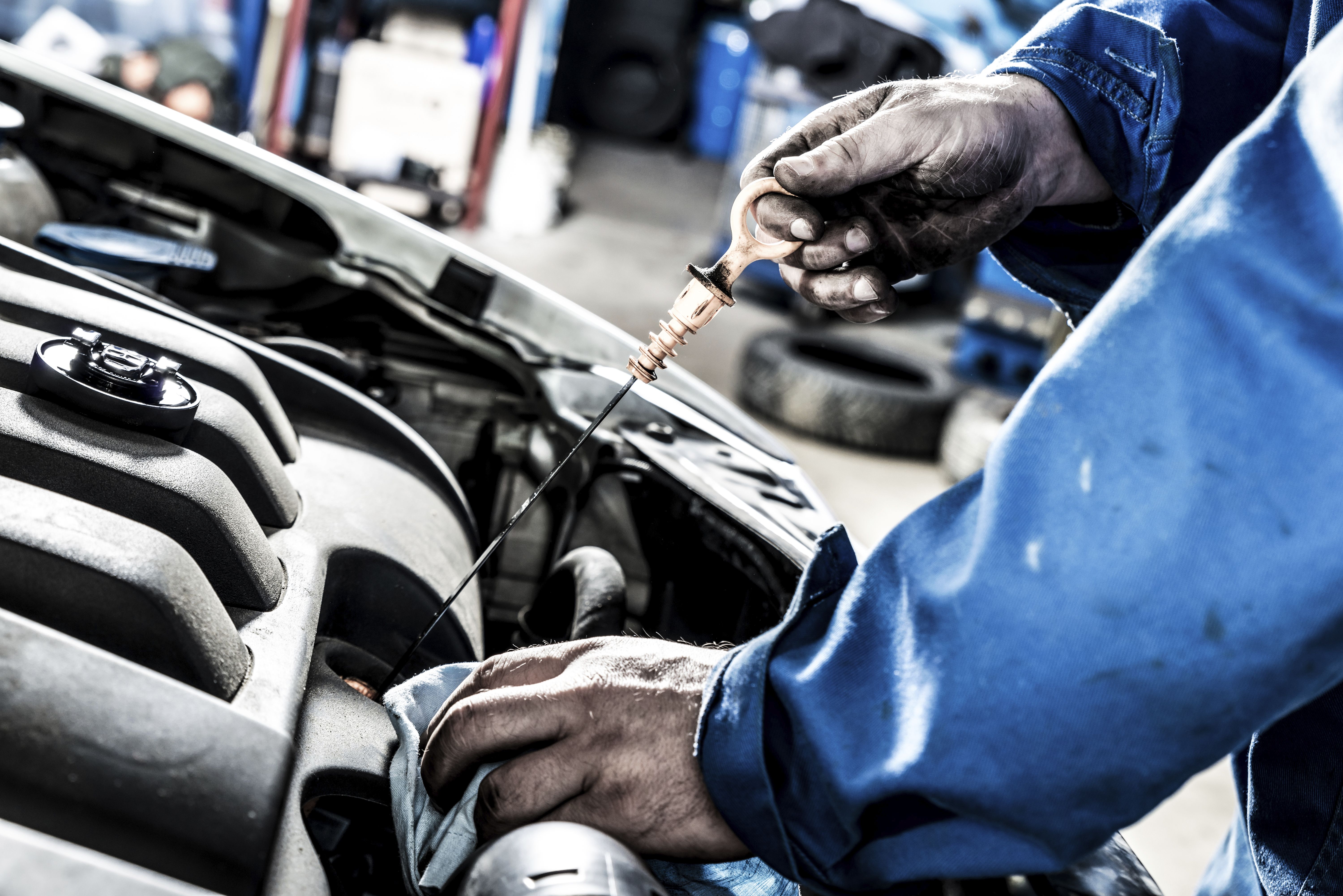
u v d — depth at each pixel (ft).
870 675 1.23
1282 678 1.11
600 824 1.32
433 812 1.44
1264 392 1.07
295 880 1.24
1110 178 1.85
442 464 2.61
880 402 9.75
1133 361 1.13
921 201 1.73
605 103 19.27
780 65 12.39
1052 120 1.79
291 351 2.87
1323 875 1.84
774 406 9.93
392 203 12.09
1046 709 1.12
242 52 11.25
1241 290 1.10
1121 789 1.15
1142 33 1.79
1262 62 1.90
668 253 14.16
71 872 0.90
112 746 1.10
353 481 2.26
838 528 1.41
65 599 1.27
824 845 1.25
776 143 1.73
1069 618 1.11
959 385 10.64
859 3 12.16
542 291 3.16
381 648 2.08
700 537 2.62
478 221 12.74
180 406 1.67
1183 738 1.13
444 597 2.13
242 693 1.38
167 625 1.29
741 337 11.95
